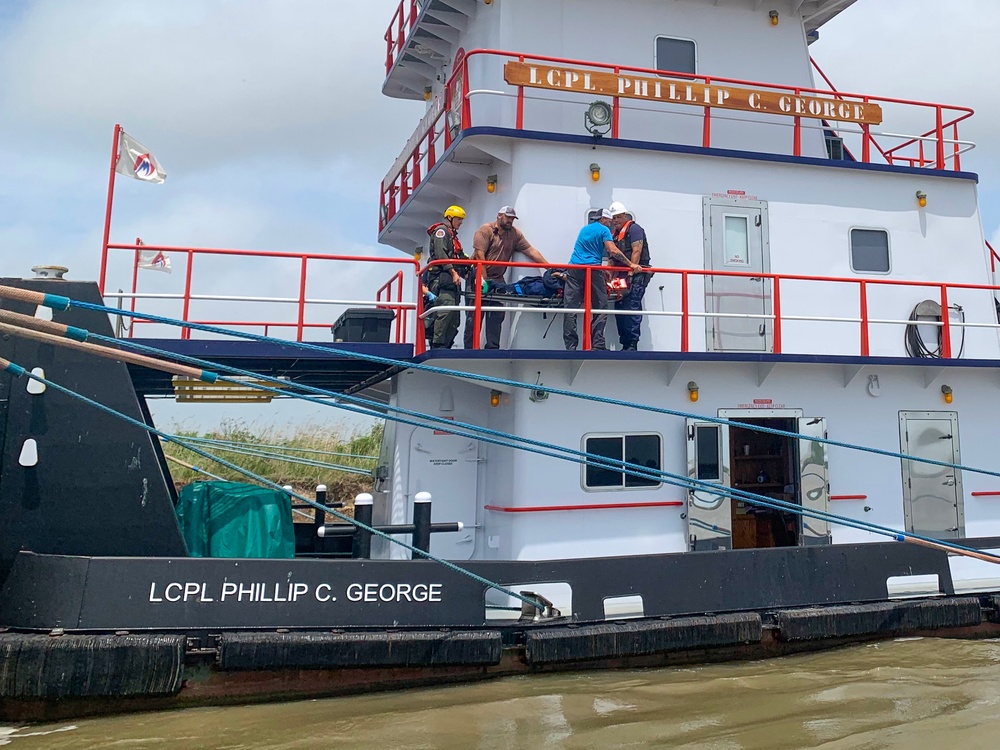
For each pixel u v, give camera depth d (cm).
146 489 691
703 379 918
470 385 934
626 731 621
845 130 1082
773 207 1015
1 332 688
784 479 1067
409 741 596
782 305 1009
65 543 680
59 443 685
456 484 919
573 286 883
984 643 844
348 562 689
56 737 589
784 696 696
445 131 1049
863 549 848
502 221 895
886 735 625
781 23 1133
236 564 666
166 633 641
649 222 968
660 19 1084
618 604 823
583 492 865
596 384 883
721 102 994
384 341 970
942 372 1005
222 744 582
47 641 612
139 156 861
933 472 990
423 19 1194
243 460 1864
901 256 1060
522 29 1036
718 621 761
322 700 662
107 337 675
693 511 891
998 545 896
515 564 733
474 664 698
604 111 945
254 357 855
